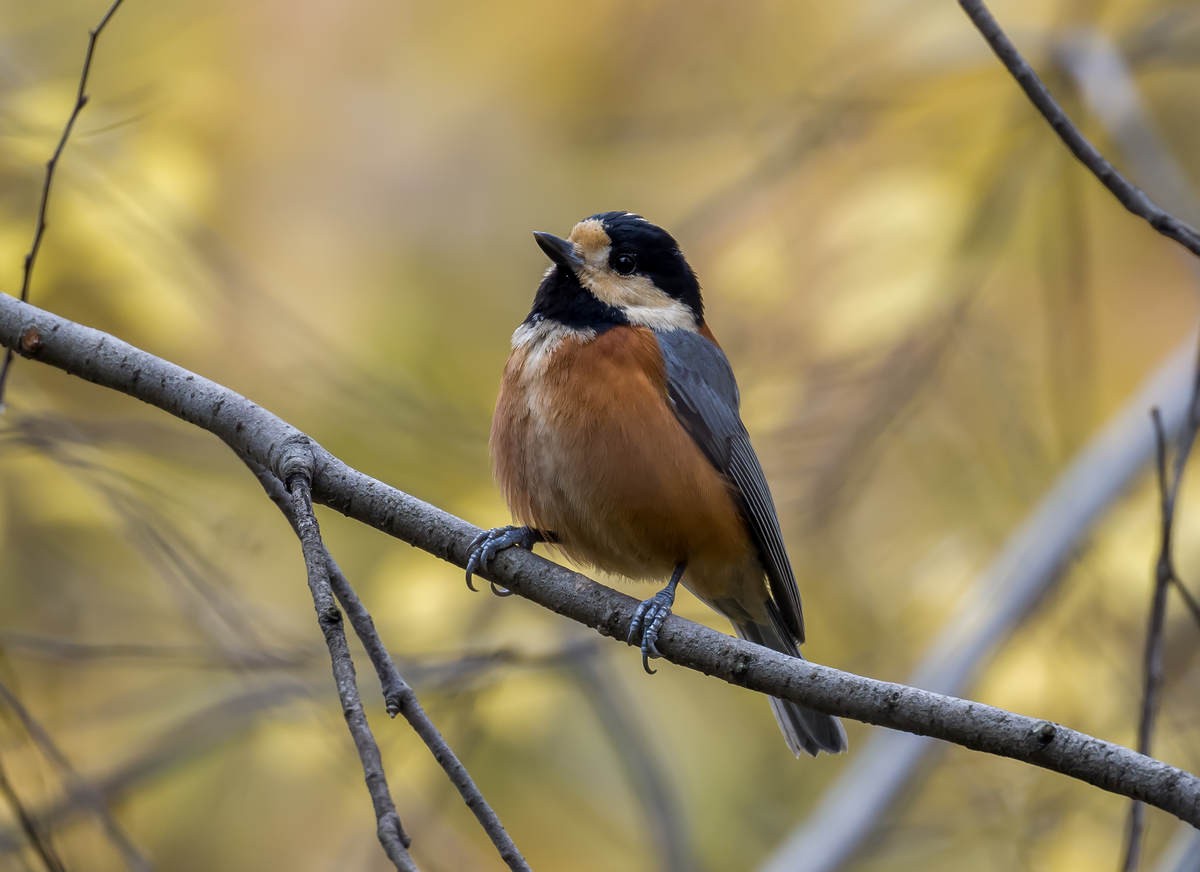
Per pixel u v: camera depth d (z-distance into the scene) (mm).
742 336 13367
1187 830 9867
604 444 8578
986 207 12898
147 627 12391
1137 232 14156
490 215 15289
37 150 11047
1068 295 13766
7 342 7328
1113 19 14797
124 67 13016
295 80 15203
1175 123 15250
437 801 11336
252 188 14531
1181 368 11977
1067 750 5840
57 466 10852
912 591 13383
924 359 13078
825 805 11055
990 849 12789
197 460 11922
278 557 12234
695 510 8734
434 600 11508
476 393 13961
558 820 12836
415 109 15414
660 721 13625
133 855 8906
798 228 13305
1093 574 11898
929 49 13797
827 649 13625
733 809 13305
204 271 12078
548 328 9102
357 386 12719
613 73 15445
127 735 11648
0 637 10094
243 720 11070
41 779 9055
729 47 15227
